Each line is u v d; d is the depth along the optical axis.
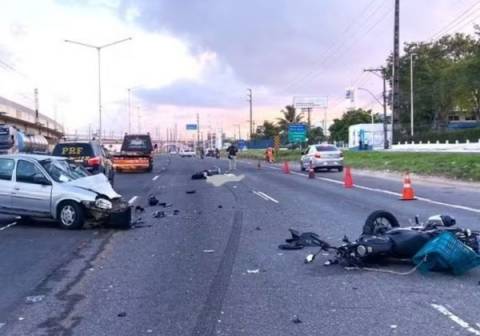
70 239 12.60
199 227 14.16
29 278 9.02
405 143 78.19
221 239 12.28
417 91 95.50
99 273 9.30
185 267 9.61
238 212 17.06
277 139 85.50
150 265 9.83
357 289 7.95
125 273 9.27
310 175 33.06
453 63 91.56
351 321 6.57
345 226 13.53
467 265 8.59
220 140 172.62
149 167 42.34
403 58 98.19
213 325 6.57
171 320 6.78
